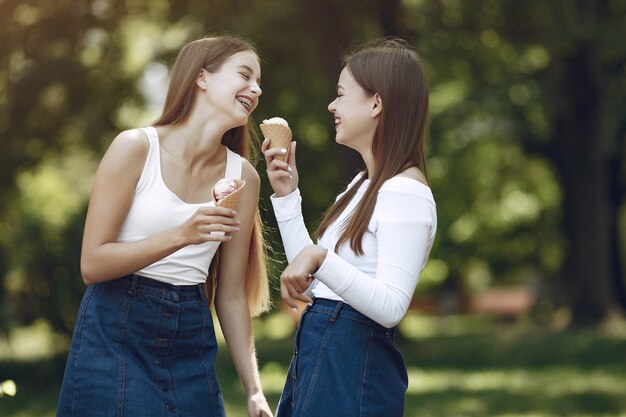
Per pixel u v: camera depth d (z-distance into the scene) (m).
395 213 3.82
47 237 13.39
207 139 4.30
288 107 19.73
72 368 4.14
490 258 36.44
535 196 32.31
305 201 20.95
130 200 4.18
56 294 13.41
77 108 17.66
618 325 23.66
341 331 3.85
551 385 13.44
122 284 4.16
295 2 16.44
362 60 4.04
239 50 4.35
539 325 27.45
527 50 18.98
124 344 4.13
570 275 25.27
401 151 3.94
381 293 3.71
